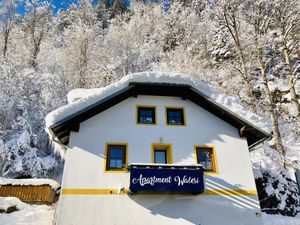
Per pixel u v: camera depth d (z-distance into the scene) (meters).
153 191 9.99
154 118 12.05
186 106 12.48
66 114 10.83
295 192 14.70
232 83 24.22
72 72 29.88
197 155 11.37
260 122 11.70
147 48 33.78
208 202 10.31
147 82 12.20
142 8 44.16
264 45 21.73
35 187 15.05
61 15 46.19
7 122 21.53
